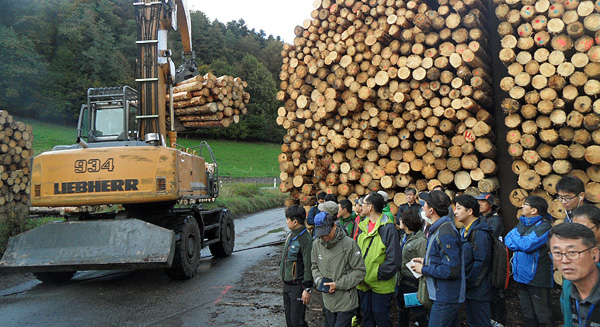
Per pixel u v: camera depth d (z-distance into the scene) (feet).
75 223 20.16
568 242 5.78
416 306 12.32
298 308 11.96
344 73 21.85
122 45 184.24
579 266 5.73
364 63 21.45
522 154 17.51
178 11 30.45
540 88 16.78
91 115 22.98
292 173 25.50
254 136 218.79
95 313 16.72
